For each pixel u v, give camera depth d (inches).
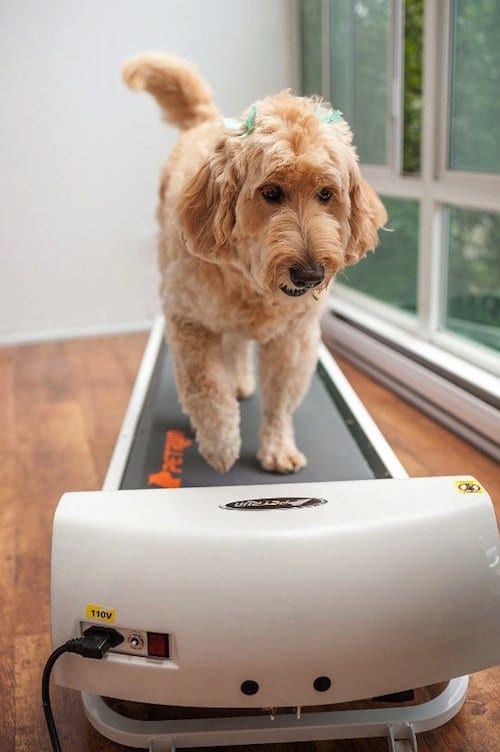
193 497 55.3
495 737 56.5
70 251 161.2
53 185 156.2
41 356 153.5
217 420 74.3
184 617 48.7
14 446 111.0
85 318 166.2
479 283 121.9
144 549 49.9
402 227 138.2
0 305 161.0
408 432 111.3
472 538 51.4
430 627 49.9
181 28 153.3
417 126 123.7
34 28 145.8
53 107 151.4
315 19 153.9
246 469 79.5
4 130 150.4
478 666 51.3
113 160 157.6
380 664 49.6
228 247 65.7
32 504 93.8
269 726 54.2
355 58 141.5
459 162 115.8
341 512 51.9
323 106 69.1
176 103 96.0
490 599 51.2
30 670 64.9
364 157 144.6
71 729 58.5
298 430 89.4
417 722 54.8
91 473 101.6
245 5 155.5
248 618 48.5
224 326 72.8
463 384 109.1
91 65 150.8
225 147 64.7
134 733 54.7
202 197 66.2
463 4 108.8
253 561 48.9
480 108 109.0
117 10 148.9
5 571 79.7
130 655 50.2
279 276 60.6
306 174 60.2
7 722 59.4
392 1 122.0
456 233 122.9
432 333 125.5
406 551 50.0
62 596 50.8
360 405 95.6
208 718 56.3
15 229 156.9
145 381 106.4
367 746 56.4
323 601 48.6
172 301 73.9
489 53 105.3
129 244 163.8
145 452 84.4
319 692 49.6
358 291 158.1
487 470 98.0
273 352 77.2
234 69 158.9
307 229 60.2
